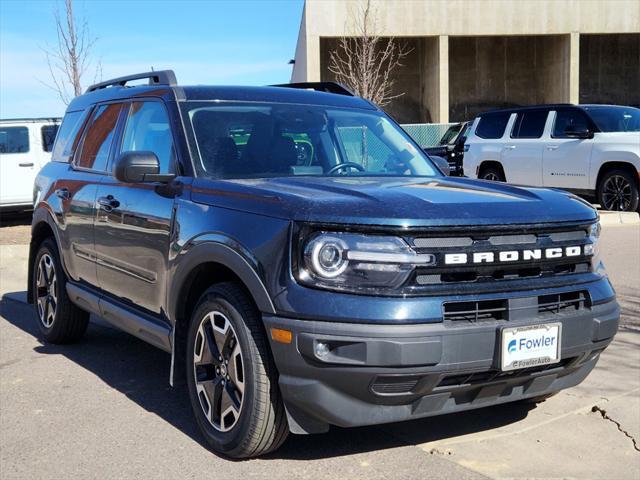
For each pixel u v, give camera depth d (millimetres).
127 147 5398
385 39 31328
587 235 4043
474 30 29172
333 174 4855
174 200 4508
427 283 3537
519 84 32812
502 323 3623
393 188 4090
